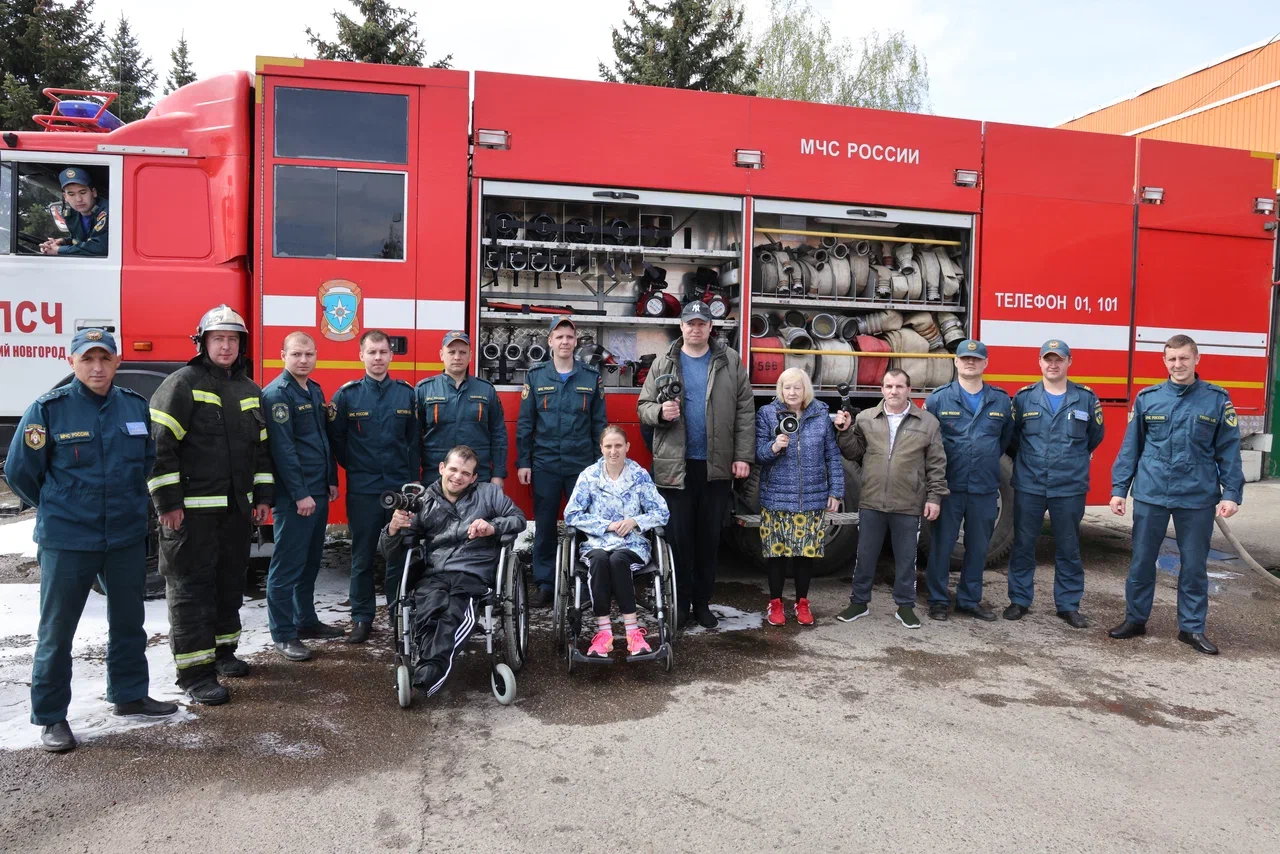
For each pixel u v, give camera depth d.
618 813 2.65
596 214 5.54
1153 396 4.60
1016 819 2.66
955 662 4.17
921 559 6.20
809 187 5.45
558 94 5.03
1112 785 2.91
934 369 5.87
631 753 3.08
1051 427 4.83
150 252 4.81
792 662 4.14
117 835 2.48
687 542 4.63
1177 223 6.18
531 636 4.51
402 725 3.30
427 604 3.56
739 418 4.66
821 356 5.61
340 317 4.80
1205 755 3.16
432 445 4.50
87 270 4.74
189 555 3.41
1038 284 5.93
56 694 3.00
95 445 3.02
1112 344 6.08
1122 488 4.73
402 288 4.87
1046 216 5.93
